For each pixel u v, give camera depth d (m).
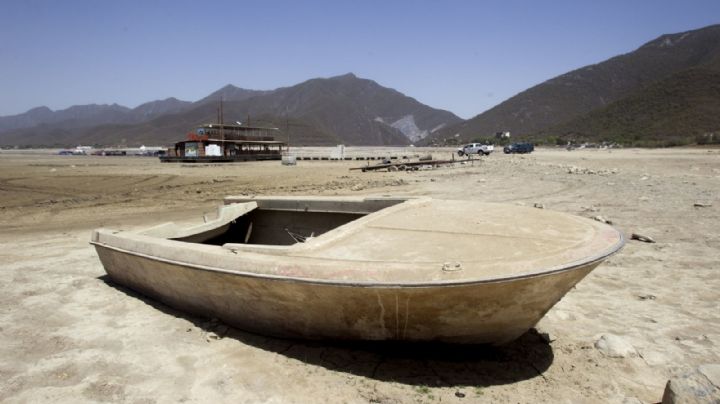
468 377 3.63
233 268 3.89
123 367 3.95
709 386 2.72
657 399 3.29
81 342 4.44
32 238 9.75
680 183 14.75
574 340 4.21
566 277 3.31
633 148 59.66
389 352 3.98
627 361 3.80
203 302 4.70
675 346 4.07
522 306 3.44
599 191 13.91
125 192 17.97
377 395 3.41
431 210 4.91
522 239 3.66
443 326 3.59
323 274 3.40
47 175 25.48
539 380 3.56
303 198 6.79
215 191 17.95
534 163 29.02
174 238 6.18
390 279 3.20
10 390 3.62
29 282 6.41
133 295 5.73
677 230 8.25
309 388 3.54
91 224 11.33
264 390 3.53
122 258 5.42
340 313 3.70
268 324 4.25
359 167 30.77
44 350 4.30
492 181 18.50
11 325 4.90
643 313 4.82
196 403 3.39
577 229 3.94
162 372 3.84
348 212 6.37
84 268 7.14
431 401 3.33
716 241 7.43
